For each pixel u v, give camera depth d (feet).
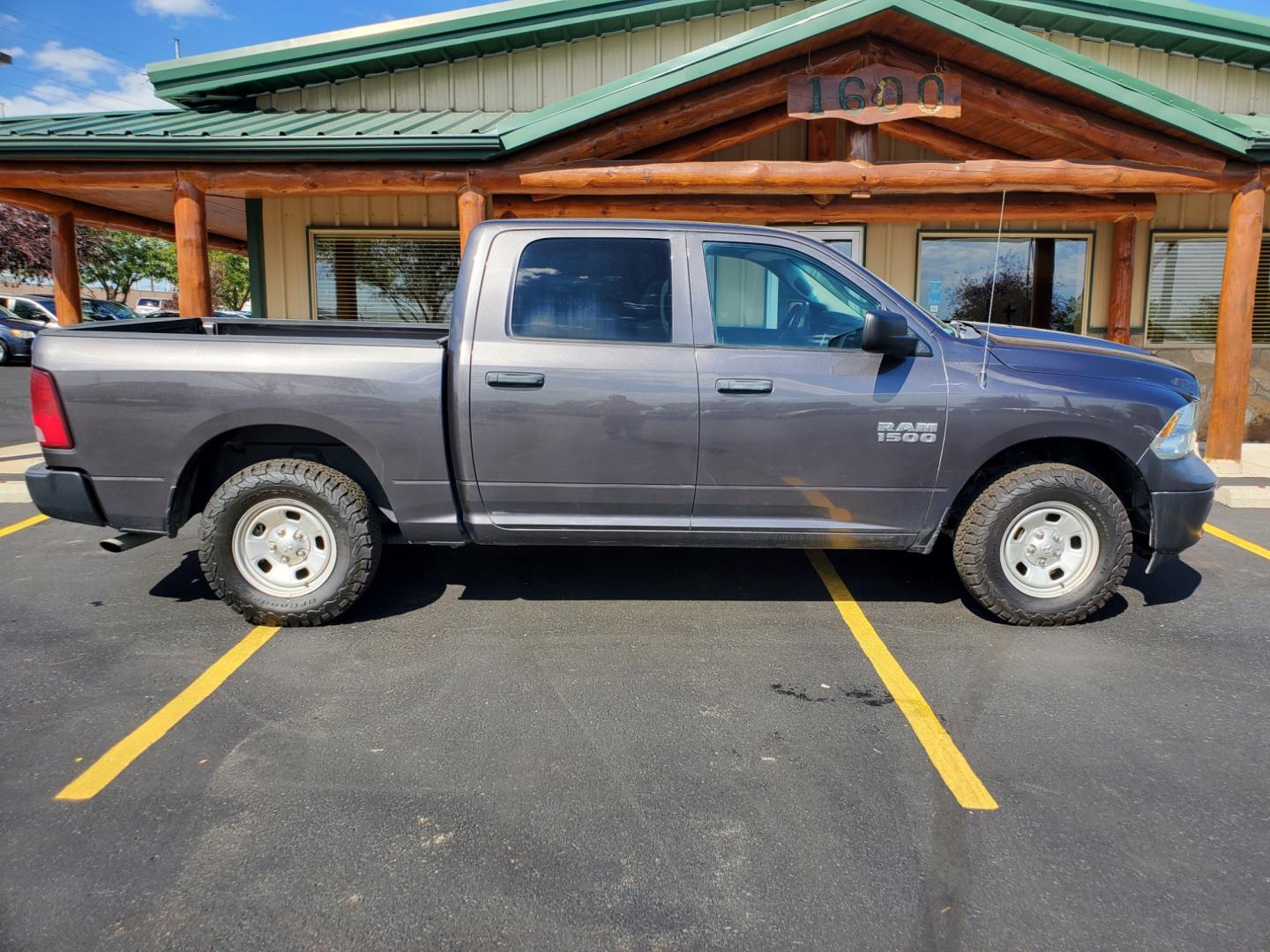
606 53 32.65
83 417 13.52
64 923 7.62
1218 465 25.86
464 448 13.80
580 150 24.75
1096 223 33.45
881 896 8.04
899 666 13.03
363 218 33.91
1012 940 7.49
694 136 27.63
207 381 13.47
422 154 24.29
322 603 14.10
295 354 13.58
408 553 18.72
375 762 10.27
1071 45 32.12
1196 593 16.22
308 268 34.09
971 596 15.66
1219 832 9.00
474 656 13.30
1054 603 14.28
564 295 13.93
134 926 7.60
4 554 18.48
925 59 23.90
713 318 13.93
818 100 24.06
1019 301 34.09
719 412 13.64
